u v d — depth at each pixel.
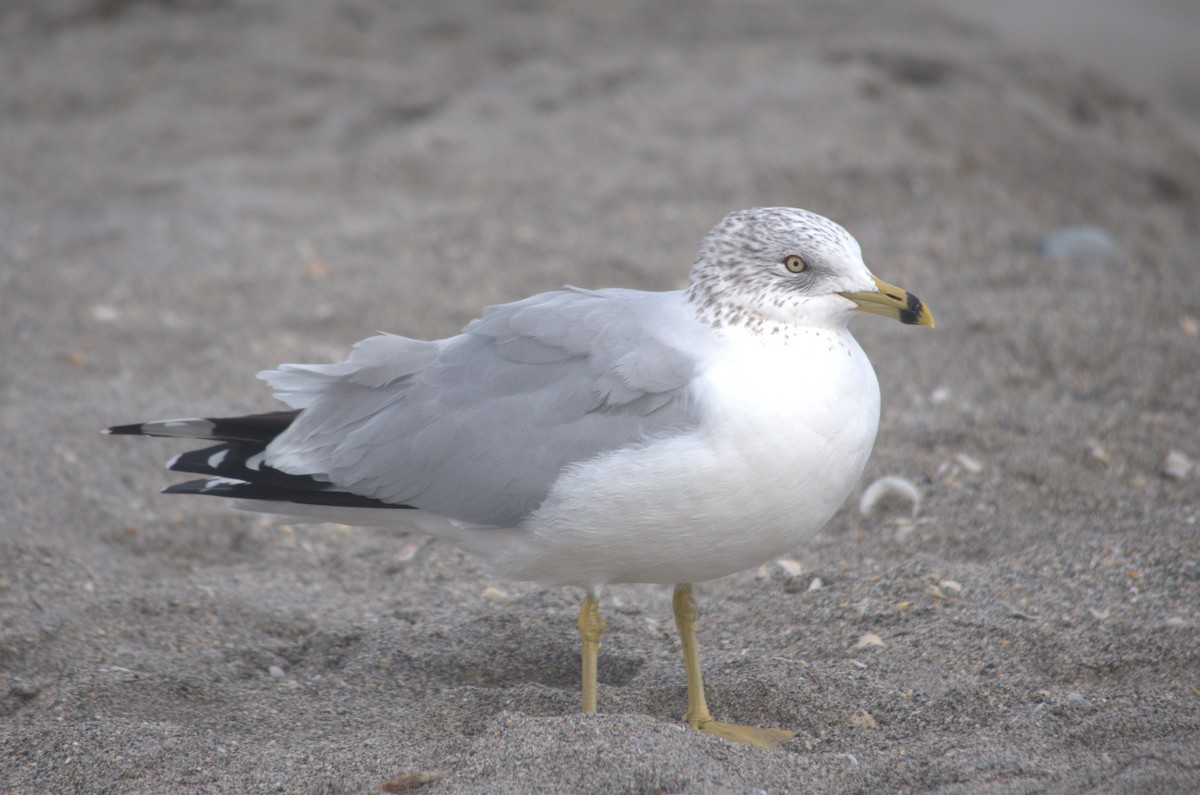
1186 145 20.89
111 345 14.09
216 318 14.70
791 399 7.12
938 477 11.05
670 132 18.98
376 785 6.89
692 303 7.67
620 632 9.09
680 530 7.22
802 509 7.27
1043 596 8.92
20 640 8.77
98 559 10.29
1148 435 11.52
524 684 8.36
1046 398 12.48
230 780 7.02
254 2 25.31
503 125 19.64
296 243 16.52
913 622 8.71
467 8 24.84
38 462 11.54
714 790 6.54
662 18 24.05
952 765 6.80
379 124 20.64
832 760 6.98
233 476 8.14
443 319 14.59
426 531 8.07
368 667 8.70
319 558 10.54
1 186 18.70
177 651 8.94
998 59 21.91
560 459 7.37
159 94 22.27
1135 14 32.34
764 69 20.72
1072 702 7.37
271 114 21.19
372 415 8.10
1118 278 14.95
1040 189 18.02
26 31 25.20
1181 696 7.39
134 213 17.56
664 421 7.18
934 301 14.66
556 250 16.03
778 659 8.30
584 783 6.59
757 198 17.14
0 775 7.10
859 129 18.67
